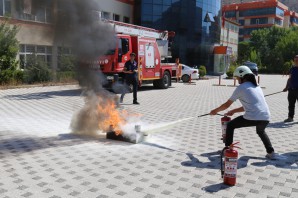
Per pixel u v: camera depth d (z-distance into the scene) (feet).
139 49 47.21
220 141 20.42
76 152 17.39
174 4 109.09
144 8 103.91
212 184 13.47
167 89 56.44
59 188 12.66
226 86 66.59
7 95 42.60
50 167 14.99
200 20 119.75
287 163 16.35
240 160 16.69
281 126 25.67
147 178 13.93
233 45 189.16
